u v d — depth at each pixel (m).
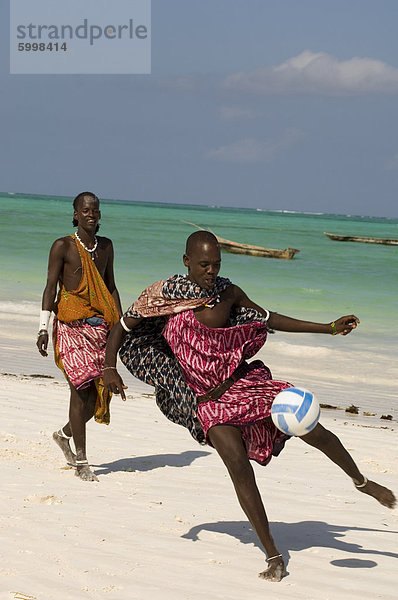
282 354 18.09
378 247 69.06
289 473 8.24
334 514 6.83
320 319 24.97
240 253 51.47
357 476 5.51
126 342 5.84
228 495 7.28
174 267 38.72
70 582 5.02
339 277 39.16
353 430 10.87
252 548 5.85
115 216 110.75
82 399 7.77
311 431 5.39
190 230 79.00
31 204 143.50
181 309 5.55
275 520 6.61
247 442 5.55
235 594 4.96
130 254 45.38
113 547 5.72
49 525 6.12
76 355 7.76
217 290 5.56
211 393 5.51
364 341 20.42
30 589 4.85
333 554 5.78
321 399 13.70
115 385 5.76
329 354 18.30
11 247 44.09
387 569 5.49
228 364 5.52
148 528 6.20
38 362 15.59
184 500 7.05
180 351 5.57
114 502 6.88
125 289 29.28
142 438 9.66
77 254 7.89
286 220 160.62
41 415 10.42
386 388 15.09
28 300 24.59
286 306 27.89
